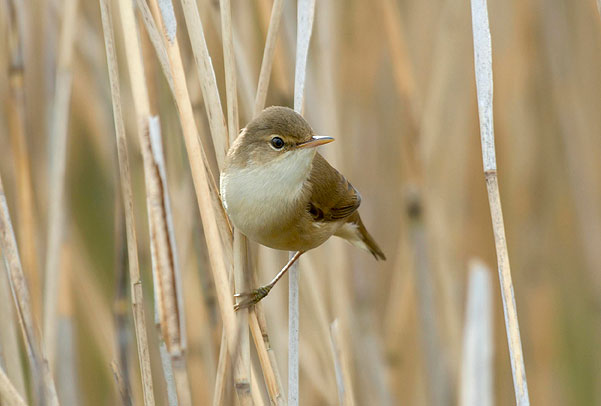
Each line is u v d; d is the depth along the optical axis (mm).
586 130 10648
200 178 6020
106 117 9820
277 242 7152
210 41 7578
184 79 6043
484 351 7188
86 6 9664
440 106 9820
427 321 9203
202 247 7531
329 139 7016
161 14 6020
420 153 9070
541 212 10906
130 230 6461
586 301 11141
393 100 10672
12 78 7715
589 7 10508
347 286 9492
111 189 10125
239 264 6691
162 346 6367
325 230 7668
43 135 9727
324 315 7840
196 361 8492
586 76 10656
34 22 9625
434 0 10656
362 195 10742
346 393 7234
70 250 9656
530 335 10891
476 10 6262
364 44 10359
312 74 9258
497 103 10648
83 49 9703
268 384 6379
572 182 10781
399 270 9758
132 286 6457
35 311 7863
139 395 9062
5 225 6367
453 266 10203
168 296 6148
